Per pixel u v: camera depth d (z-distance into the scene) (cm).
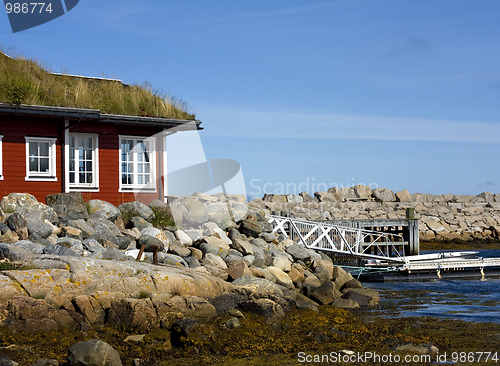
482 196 5294
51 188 2000
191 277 1253
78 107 2062
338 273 1995
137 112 2214
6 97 1891
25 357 924
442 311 1568
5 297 1061
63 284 1131
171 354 1009
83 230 1662
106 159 2130
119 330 1084
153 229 1738
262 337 1116
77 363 900
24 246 1408
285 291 1540
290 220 2728
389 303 1711
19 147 1948
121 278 1182
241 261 1662
